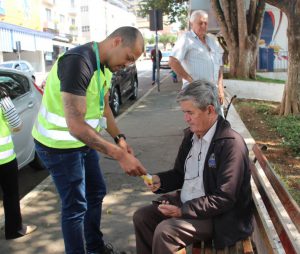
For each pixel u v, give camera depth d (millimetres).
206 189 2709
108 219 4434
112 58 2881
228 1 13938
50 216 4578
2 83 5629
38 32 38062
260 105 10625
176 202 3037
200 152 2750
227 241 2643
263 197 2904
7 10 33469
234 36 14102
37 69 40562
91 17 71812
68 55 2781
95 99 2951
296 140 6684
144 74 25922
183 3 26812
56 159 3014
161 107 11758
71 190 3062
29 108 5910
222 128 2676
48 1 47781
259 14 13938
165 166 6234
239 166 2576
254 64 14266
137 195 5074
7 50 32250
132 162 2807
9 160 3914
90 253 3537
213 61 5617
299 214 2248
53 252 3828
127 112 11141
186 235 2648
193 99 2623
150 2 27234
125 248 3846
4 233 4223
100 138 2766
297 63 8781
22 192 5578
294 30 8633
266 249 2693
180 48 5496
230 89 12930
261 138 7125
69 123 2727
